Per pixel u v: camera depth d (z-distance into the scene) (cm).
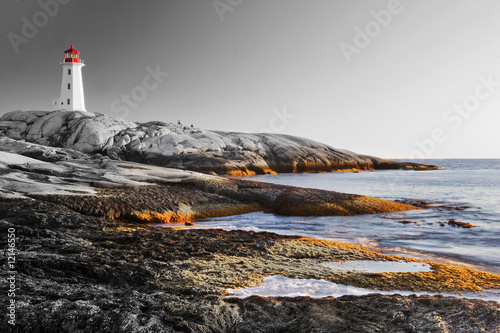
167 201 2361
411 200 3253
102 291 890
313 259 1269
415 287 1002
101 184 2656
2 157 2903
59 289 873
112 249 1297
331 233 1905
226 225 2094
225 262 1192
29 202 1934
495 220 2317
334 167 7781
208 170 5662
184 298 883
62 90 6719
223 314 781
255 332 712
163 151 5941
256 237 1587
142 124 6994
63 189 2383
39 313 726
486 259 1426
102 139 5825
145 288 973
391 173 7462
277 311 790
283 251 1349
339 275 1077
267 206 2625
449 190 4275
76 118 6272
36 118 6397
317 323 737
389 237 1817
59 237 1435
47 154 4288
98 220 1747
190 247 1351
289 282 1016
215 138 7069
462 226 2088
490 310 773
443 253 1511
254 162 6456
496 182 5378
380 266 1202
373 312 785
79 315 726
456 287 1009
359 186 4700
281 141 8062
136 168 3428
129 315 733
